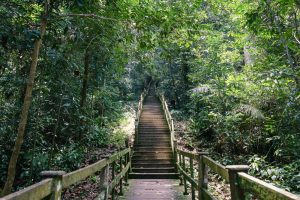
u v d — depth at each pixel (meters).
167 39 5.19
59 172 1.88
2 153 6.21
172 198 5.63
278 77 5.48
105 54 7.52
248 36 7.58
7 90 5.97
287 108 5.87
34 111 6.50
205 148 10.58
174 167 9.02
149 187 6.88
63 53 6.17
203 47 10.71
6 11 3.99
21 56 5.81
